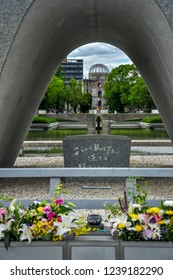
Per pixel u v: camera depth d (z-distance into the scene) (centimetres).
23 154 1234
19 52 507
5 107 536
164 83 593
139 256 311
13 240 319
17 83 543
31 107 743
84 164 776
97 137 772
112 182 773
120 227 317
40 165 985
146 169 497
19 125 707
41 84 741
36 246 315
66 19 598
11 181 802
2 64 487
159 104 774
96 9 594
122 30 677
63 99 5075
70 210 339
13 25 480
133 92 4231
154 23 491
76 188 725
